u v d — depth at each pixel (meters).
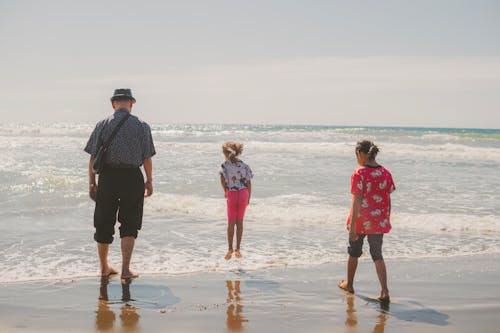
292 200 10.08
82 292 4.64
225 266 5.70
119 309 4.17
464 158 21.20
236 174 6.10
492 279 5.23
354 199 4.61
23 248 6.32
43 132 48.38
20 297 4.46
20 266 5.52
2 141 28.80
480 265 5.80
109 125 4.95
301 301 4.46
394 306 4.35
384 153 23.47
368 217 4.63
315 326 3.81
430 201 10.30
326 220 8.38
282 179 13.26
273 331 3.69
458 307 4.32
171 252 6.31
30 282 4.95
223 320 3.92
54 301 4.36
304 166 16.45
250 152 22.91
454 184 12.85
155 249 6.46
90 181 5.18
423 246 6.75
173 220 8.46
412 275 5.39
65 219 8.24
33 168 14.66
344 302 4.45
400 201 10.29
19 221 8.02
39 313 4.04
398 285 5.02
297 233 7.50
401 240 7.09
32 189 11.03
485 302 4.47
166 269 5.54
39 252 6.14
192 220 8.48
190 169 15.26
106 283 4.95
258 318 3.98
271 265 5.77
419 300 4.53
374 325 3.84
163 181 12.67
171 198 9.98
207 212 9.06
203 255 6.19
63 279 5.07
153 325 3.79
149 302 4.38
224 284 4.99
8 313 4.03
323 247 6.66
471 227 7.81
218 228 7.84
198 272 5.44
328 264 5.84
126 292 4.66
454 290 4.86
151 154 5.17
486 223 8.02
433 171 15.88
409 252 6.43
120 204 5.10
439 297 4.63
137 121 5.05
